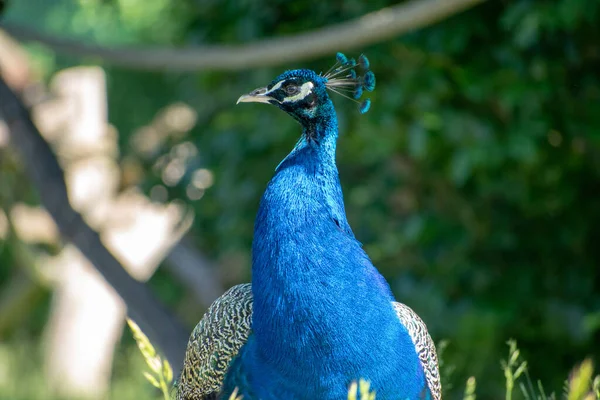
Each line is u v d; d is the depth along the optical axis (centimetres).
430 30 961
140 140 1812
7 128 1288
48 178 1268
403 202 1120
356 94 610
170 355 1202
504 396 1027
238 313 585
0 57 1712
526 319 1032
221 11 1115
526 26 883
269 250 532
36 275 2048
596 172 999
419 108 980
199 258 1733
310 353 523
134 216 1916
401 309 611
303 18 1067
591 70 969
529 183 996
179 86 1554
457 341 1045
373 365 529
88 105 1908
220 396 577
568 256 1025
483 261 1041
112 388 1931
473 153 938
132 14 1708
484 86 940
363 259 543
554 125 959
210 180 1323
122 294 1232
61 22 1909
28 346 2295
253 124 1126
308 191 539
